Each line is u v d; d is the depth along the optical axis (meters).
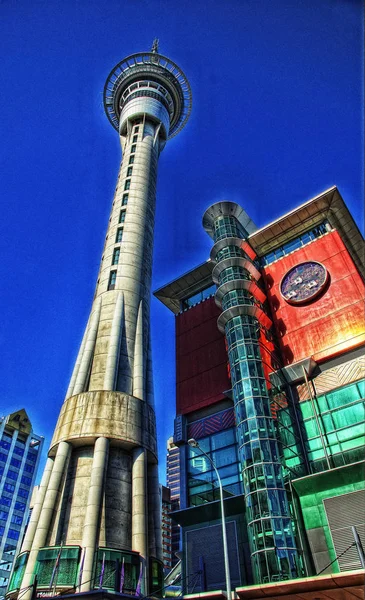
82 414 38.47
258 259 53.16
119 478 37.00
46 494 34.19
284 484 32.22
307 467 34.16
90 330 46.03
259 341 41.41
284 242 52.22
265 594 24.42
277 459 33.28
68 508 34.53
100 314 47.69
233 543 33.59
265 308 47.03
